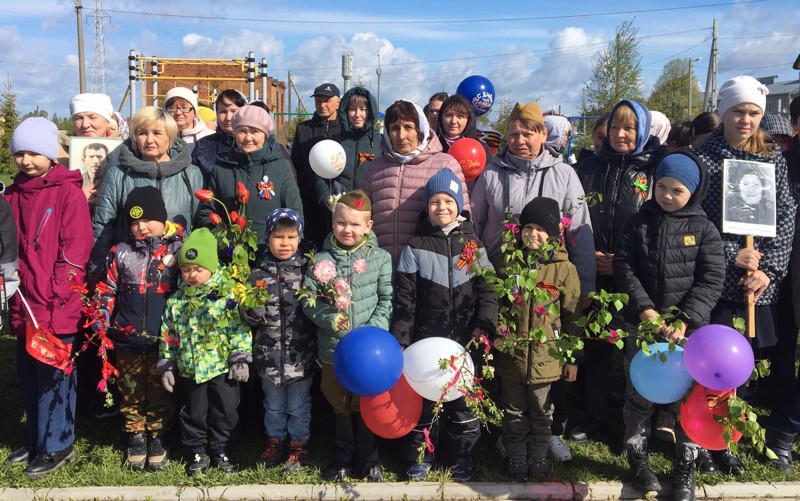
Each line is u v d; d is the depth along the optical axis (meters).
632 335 3.35
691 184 3.24
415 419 3.19
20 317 3.42
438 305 3.32
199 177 3.86
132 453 3.55
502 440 3.64
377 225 3.77
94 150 4.08
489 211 3.77
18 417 4.19
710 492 3.36
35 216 3.41
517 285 3.07
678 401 3.12
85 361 4.21
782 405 3.69
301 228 3.50
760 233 3.54
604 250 3.84
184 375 3.40
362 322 3.34
